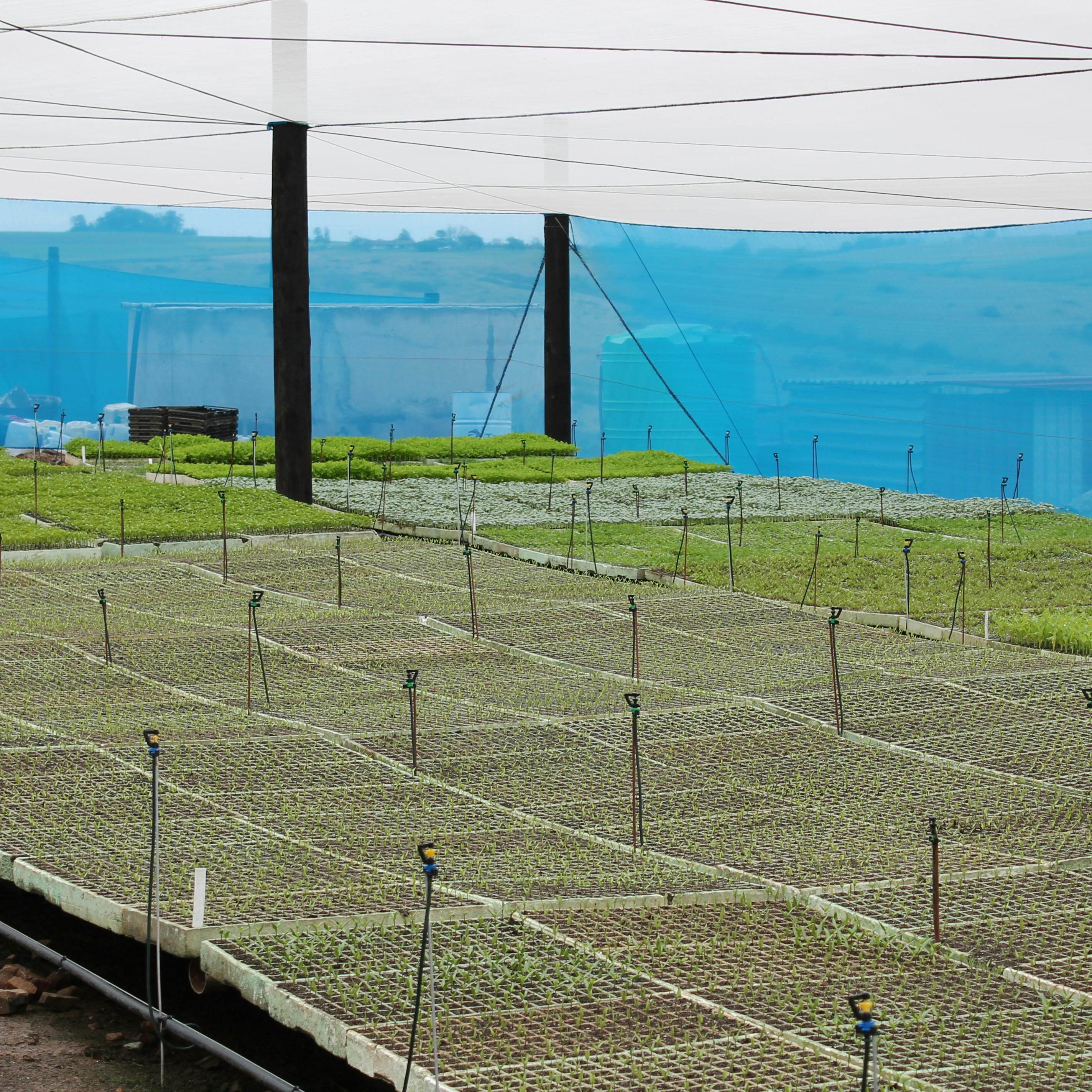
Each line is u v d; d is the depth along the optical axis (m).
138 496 24.95
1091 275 32.09
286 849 9.32
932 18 16.50
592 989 7.23
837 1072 6.36
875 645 16.33
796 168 26.31
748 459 38.72
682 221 35.75
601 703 13.29
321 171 28.92
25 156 27.92
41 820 9.77
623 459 35.31
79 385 42.28
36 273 41.53
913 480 35.59
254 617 13.26
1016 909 8.38
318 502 26.80
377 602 17.80
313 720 12.52
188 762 11.19
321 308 44.41
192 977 7.88
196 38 18.45
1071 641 16.25
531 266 45.84
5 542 20.22
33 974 8.66
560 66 19.47
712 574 20.69
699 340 39.25
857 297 36.12
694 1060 6.46
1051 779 11.18
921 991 7.26
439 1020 6.85
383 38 18.22
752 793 10.80
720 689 13.95
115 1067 7.68
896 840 9.74
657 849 9.51
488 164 27.48
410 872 8.90
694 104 21.52
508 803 10.49
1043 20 16.56
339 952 7.58
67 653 14.72
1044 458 33.19
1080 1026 6.89
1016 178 26.64
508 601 18.11
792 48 18.09
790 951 7.76
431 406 45.03
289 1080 7.61
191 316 43.50
